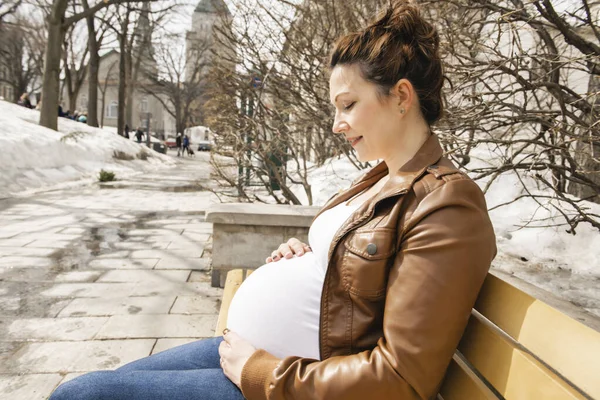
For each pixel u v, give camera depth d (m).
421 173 1.01
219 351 1.18
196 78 40.34
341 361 0.93
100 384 1.04
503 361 0.86
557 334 0.77
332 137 5.32
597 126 2.62
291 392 0.94
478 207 0.94
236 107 5.50
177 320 3.16
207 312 3.32
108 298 3.55
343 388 0.89
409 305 0.88
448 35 3.00
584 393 0.69
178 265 4.52
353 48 1.09
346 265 1.03
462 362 1.02
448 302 0.86
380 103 1.08
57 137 14.02
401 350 0.86
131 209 8.00
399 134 1.11
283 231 3.58
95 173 13.52
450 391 1.02
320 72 4.81
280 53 5.00
